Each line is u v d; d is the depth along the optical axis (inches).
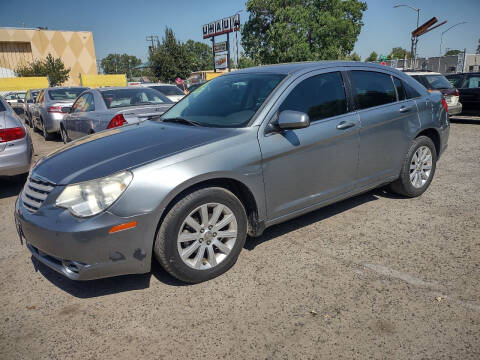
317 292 108.3
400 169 168.6
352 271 118.7
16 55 1839.3
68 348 90.5
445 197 182.2
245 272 120.6
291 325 95.0
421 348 85.7
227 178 114.3
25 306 108.0
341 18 1679.4
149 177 101.0
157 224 103.3
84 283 118.7
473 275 113.8
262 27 1763.0
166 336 93.1
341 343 88.3
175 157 106.0
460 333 89.9
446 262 122.0
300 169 129.7
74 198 99.3
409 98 168.7
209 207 113.3
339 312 99.2
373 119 149.6
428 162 179.9
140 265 103.7
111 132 142.6
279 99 127.6
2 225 171.5
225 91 146.8
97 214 97.1
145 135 127.2
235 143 115.4
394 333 90.8
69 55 1948.8
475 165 244.4
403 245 134.6
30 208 108.1
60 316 102.7
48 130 420.2
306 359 84.0
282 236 145.3
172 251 106.7
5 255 140.7
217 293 109.9
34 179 112.7
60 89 441.1
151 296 109.9
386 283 111.6
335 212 167.2
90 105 276.2
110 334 94.7
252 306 103.2
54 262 105.6
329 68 144.6
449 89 434.3
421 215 160.7
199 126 130.3
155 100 280.8
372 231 146.9
